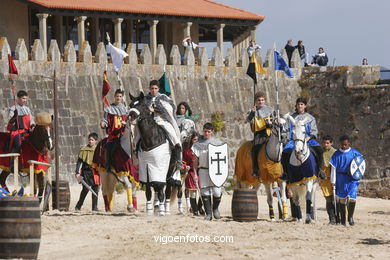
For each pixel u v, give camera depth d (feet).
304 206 111.04
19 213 74.69
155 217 106.11
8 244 74.59
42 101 205.87
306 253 82.53
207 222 103.55
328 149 115.65
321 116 232.32
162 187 106.42
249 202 110.22
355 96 226.58
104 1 255.09
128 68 220.64
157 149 104.78
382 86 222.28
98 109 212.02
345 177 110.11
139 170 106.83
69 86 210.59
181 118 120.26
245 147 115.24
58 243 87.04
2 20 251.39
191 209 124.57
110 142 116.98
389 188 214.07
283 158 110.83
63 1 245.86
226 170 109.70
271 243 88.94
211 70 231.30
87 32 269.85
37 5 238.68
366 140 223.51
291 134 108.99
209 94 229.04
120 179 120.37
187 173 119.34
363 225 111.75
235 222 107.24
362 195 217.15
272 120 110.52
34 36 260.42
